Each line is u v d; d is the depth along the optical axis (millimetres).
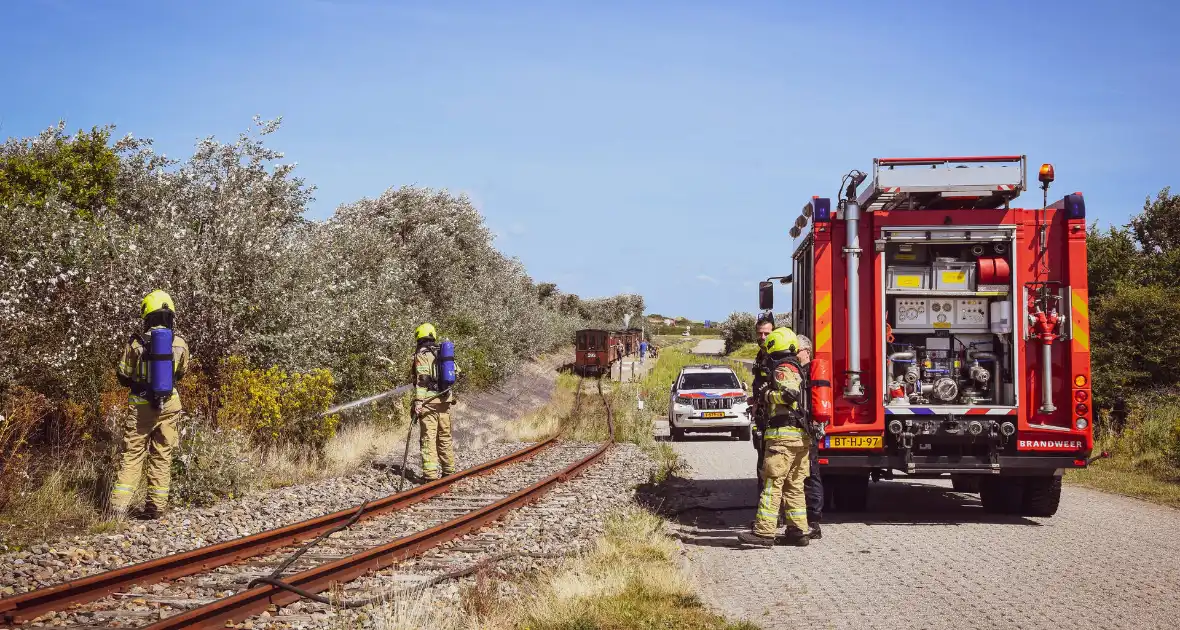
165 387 9414
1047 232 9891
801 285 11305
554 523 9914
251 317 14617
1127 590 6945
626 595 6676
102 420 11594
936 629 5953
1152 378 17453
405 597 6156
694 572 7832
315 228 18438
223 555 7730
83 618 5953
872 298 9953
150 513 9555
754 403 9727
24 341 10953
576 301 83062
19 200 12734
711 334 143875
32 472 10031
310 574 6766
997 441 9844
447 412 13695
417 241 29312
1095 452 15312
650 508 11391
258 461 12391
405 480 13289
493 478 14016
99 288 11922
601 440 20844
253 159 16047
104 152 15797
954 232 9922
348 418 17609
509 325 37938
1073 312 9758
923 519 10625
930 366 10211
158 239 13328
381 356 18453
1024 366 9844
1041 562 8008
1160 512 10898
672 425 22688
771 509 9055
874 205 10586
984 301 10180
